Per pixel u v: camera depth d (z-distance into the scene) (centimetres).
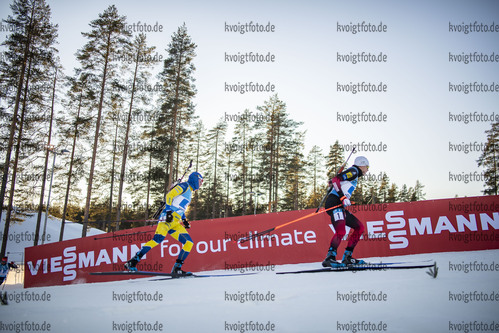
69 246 783
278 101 3484
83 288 571
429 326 221
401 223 764
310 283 406
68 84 2444
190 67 2616
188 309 304
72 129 2484
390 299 291
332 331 222
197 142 4594
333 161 3991
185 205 643
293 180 3831
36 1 2081
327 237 771
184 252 637
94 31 2258
